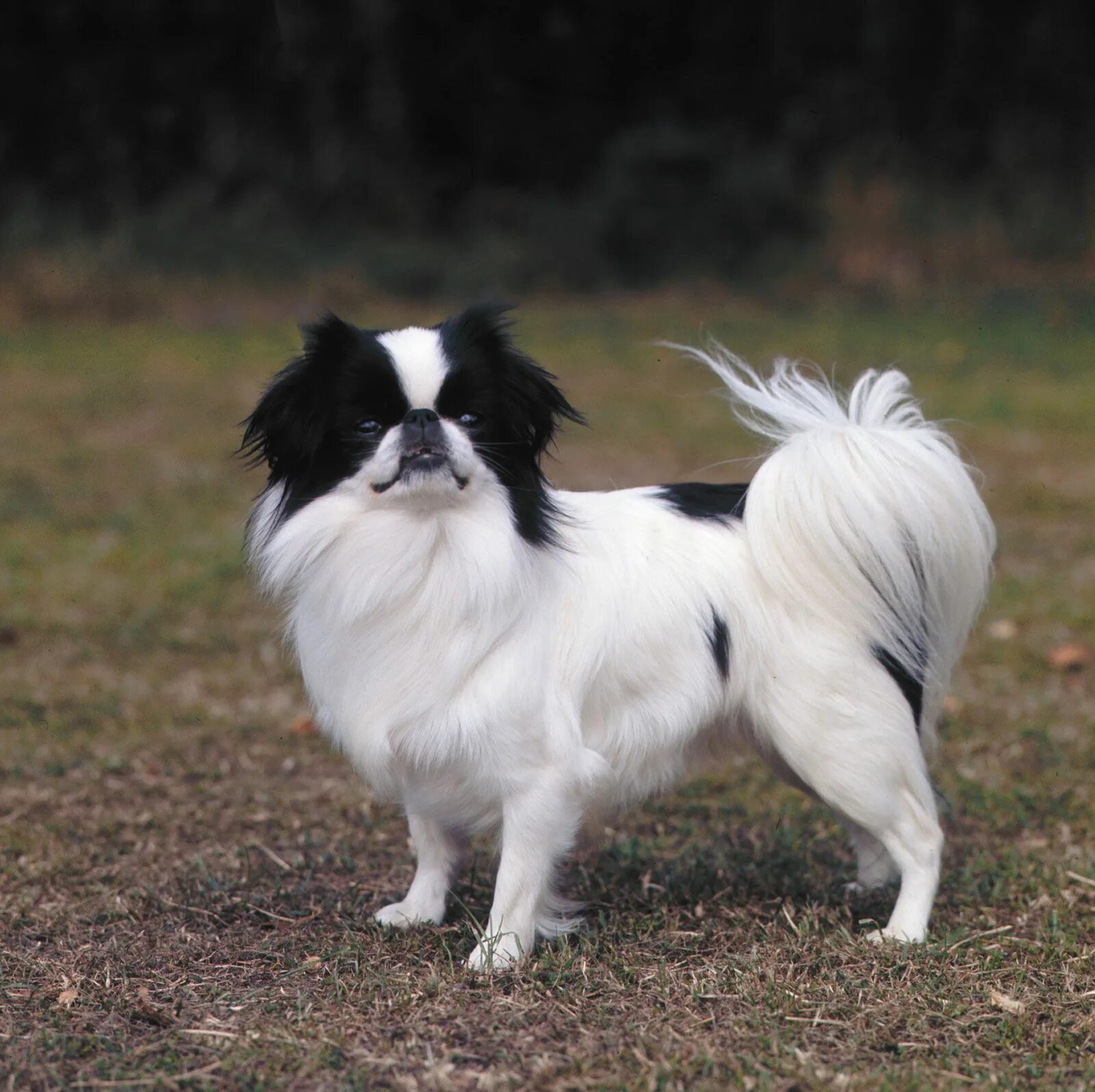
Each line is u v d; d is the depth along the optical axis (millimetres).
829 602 5176
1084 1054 4391
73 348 21328
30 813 6793
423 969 4980
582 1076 4164
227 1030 4496
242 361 20594
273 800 7020
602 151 29984
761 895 5797
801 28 29594
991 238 26891
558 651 4918
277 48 28562
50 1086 4168
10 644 9508
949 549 5277
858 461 5168
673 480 13695
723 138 29016
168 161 28969
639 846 6270
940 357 20672
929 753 5656
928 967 4949
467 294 26750
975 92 29312
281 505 4953
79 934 5363
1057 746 7652
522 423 4914
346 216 28719
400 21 28828
